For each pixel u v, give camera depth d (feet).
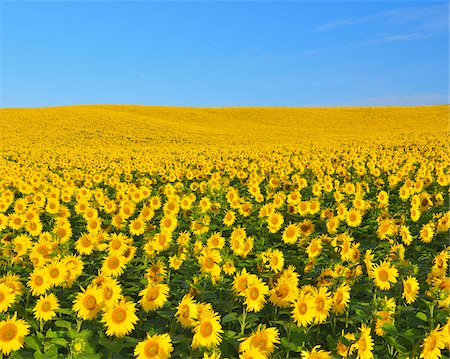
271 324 17.25
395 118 267.80
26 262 23.75
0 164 95.55
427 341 13.98
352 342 14.07
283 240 28.78
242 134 212.23
